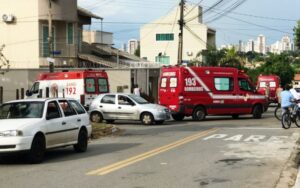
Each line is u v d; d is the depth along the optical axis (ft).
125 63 177.68
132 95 92.07
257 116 105.19
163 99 99.25
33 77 136.46
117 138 67.62
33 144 44.16
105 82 104.88
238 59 231.71
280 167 42.14
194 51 281.13
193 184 34.73
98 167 42.01
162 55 288.10
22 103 48.24
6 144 42.70
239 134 69.77
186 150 52.85
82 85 101.45
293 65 321.11
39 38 148.77
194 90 98.02
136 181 35.65
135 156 48.67
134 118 89.86
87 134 54.54
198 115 98.68
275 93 161.48
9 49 150.71
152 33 290.97
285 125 78.89
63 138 49.32
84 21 173.99
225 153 50.44
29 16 149.18
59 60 151.43
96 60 160.35
